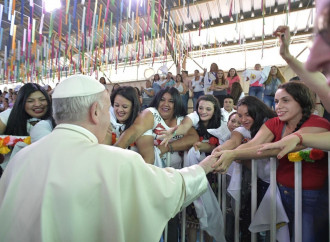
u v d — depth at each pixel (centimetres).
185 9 736
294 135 110
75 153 75
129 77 1072
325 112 269
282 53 110
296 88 124
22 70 704
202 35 862
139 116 174
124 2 641
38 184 71
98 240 70
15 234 69
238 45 873
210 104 184
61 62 822
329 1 30
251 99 157
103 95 87
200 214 150
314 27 33
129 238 75
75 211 69
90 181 71
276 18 738
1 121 185
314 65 34
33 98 180
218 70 630
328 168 115
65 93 82
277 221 131
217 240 156
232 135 158
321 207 124
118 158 76
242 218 160
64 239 68
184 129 173
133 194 75
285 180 131
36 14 802
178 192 85
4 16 793
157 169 86
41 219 67
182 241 168
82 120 84
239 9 736
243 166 160
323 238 125
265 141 135
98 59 694
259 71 611
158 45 843
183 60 888
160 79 759
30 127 183
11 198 72
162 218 80
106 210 69
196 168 101
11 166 80
